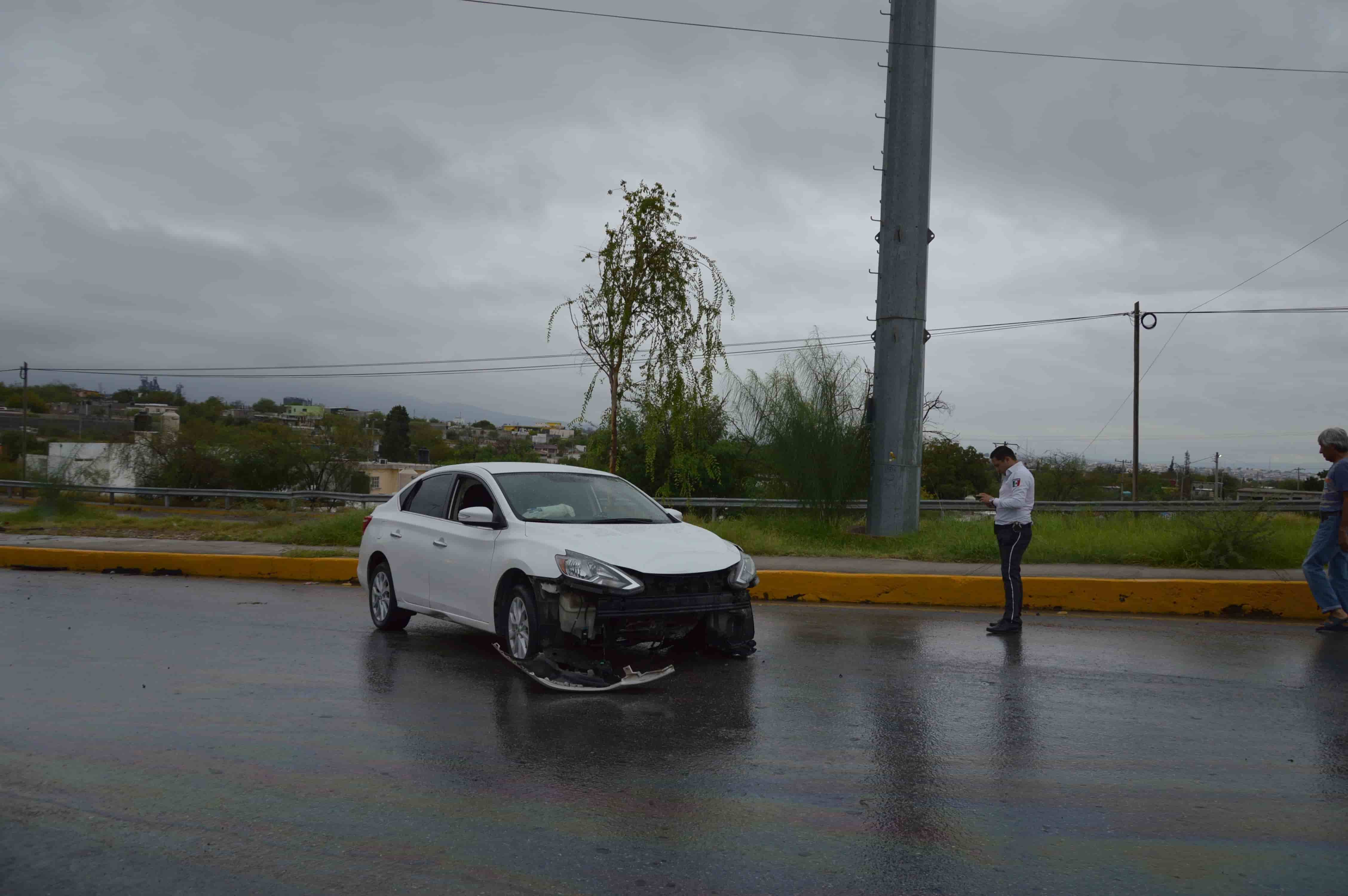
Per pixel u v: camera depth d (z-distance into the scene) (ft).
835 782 15.23
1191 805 14.23
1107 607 32.58
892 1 51.06
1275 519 39.34
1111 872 11.89
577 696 20.80
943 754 16.69
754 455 55.72
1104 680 22.34
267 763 16.08
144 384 303.89
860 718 19.04
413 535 27.45
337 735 17.76
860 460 51.47
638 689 21.48
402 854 12.36
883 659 24.70
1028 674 22.95
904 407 50.24
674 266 47.52
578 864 12.09
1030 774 15.65
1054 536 42.93
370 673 23.07
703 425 53.01
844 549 46.39
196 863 12.10
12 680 22.08
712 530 48.29
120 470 129.70
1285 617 31.07
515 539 23.34
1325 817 13.74
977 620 31.14
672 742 17.34
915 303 50.37
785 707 19.88
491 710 19.63
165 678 22.36
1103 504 67.36
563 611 21.48
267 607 33.78
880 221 51.62
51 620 30.37
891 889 11.41
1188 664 24.09
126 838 12.89
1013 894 11.28
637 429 65.46
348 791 14.71
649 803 14.29
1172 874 11.84
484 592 23.95
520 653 22.80
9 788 14.83
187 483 127.65
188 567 43.98
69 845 12.67
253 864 12.08
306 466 134.10
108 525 64.90
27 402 233.55
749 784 15.14
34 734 17.65
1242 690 21.34
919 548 44.68
